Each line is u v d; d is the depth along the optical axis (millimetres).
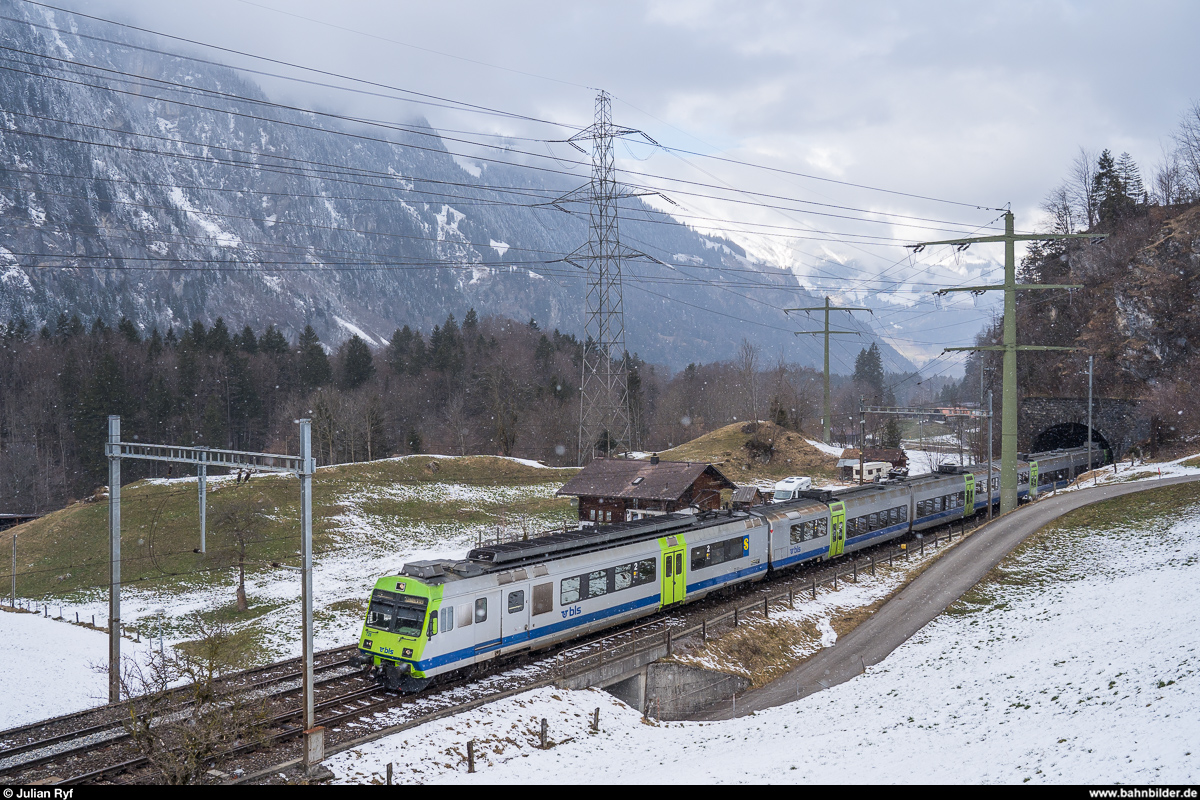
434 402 134625
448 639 26484
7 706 28828
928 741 21969
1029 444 93438
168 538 59188
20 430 100500
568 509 72750
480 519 69312
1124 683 21641
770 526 42969
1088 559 44438
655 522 37812
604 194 76312
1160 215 100562
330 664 30328
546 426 113875
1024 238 54531
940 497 58938
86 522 62281
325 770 20875
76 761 21703
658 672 30969
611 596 33062
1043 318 108000
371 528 64875
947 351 57438
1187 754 15305
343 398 104500
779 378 139500
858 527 50281
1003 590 41969
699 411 148875
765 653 35406
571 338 168125
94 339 121000
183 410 109312
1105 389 91938
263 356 128250
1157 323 88125
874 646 36500
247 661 35750
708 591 38688
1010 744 19812
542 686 27547
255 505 64688
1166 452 76625
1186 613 26938
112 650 27391
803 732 25938
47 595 52219
